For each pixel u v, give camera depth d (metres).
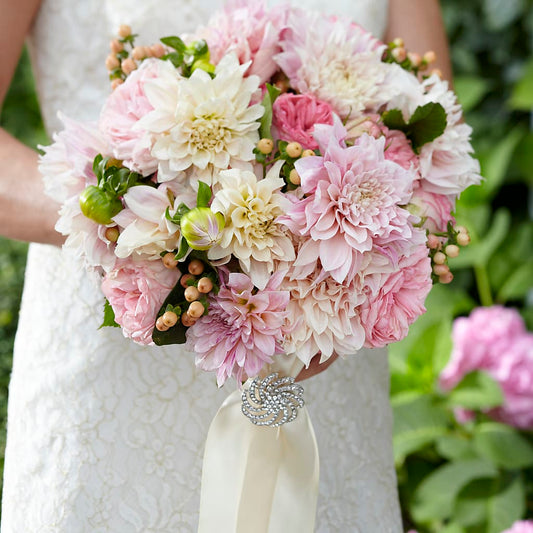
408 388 2.48
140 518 1.23
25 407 1.28
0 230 1.13
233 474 1.13
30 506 1.25
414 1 1.50
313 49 1.06
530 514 2.53
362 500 1.37
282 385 1.07
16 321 2.29
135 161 0.95
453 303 2.81
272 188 0.94
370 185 0.95
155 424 1.25
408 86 1.09
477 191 2.86
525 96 3.13
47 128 1.33
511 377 2.52
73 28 1.25
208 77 0.96
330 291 0.97
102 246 0.96
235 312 0.94
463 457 2.38
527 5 3.43
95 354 1.25
